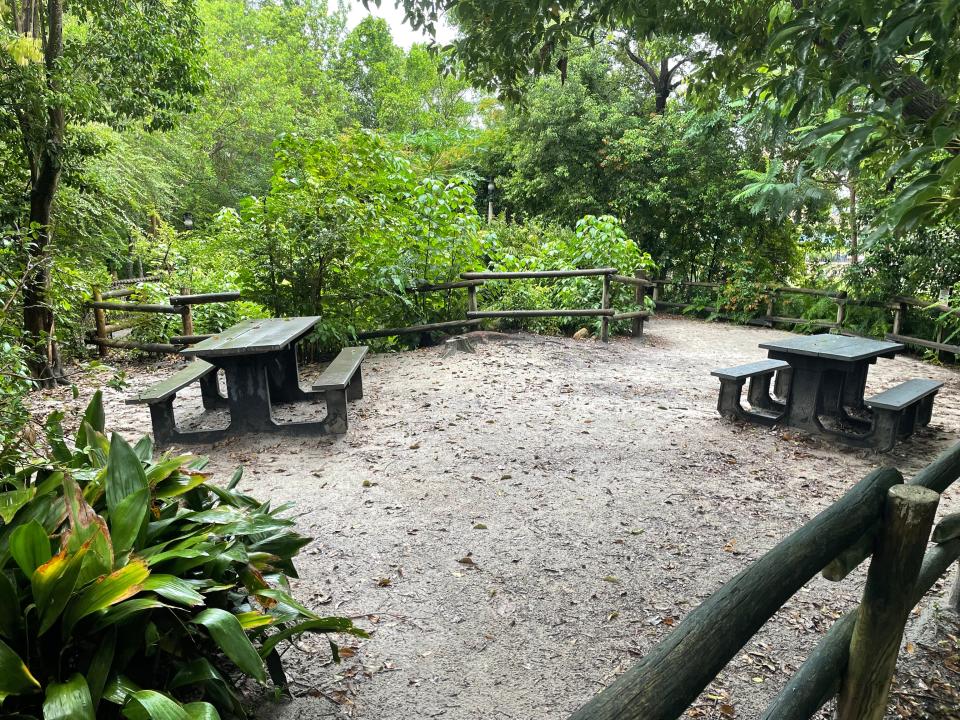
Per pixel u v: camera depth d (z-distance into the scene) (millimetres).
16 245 3961
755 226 12281
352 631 1911
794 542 1324
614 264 9477
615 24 3068
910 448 4387
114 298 8180
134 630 1584
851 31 2111
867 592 1552
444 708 1978
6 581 1438
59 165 6156
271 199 6977
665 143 13125
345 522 3225
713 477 3828
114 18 6426
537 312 8289
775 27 2588
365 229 7023
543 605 2533
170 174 17219
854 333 9234
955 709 1952
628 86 15992
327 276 7004
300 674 2104
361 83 34688
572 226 14219
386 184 7523
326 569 2785
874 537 1512
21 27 6160
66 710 1262
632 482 3740
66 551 1426
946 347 7703
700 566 2826
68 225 8211
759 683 2068
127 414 5172
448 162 19266
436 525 3197
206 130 22406
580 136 14086
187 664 1639
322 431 4492
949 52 1657
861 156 1788
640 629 2385
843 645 1627
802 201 8930
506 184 15914
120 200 10891
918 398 4336
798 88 2008
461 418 4902
